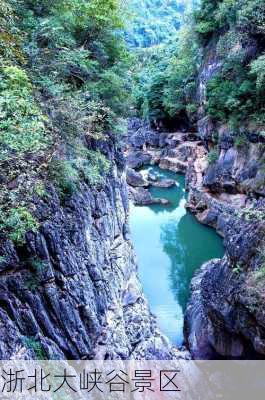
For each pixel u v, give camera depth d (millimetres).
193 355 14375
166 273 21797
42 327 8586
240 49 25812
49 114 9766
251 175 23438
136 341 13719
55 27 10648
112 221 15070
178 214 29625
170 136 46438
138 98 52875
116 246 15266
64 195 10727
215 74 29406
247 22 23531
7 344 7074
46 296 9000
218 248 24000
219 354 13508
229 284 12625
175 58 48719
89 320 10703
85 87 13039
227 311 12320
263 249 11930
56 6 12320
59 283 9594
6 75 7055
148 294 19938
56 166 9766
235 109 25531
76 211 11086
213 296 13305
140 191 32844
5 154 6938
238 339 12547
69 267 10016
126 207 18297
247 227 13156
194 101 39812
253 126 23969
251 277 11789
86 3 13523
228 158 26062
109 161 14898
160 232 26656
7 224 7152
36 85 9703
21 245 8445
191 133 44812
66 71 11852
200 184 30484
